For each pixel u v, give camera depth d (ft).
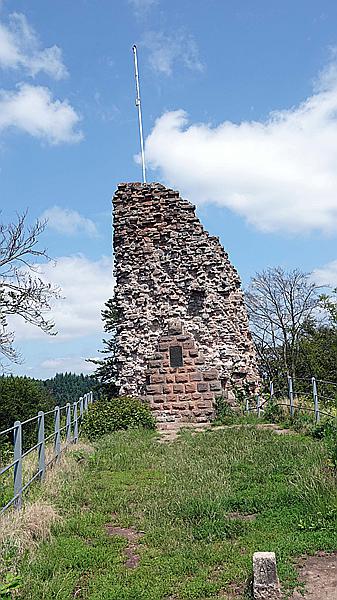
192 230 72.74
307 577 20.71
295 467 34.86
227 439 47.93
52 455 40.63
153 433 57.06
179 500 29.48
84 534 26.04
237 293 78.79
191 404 64.95
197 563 22.41
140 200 74.69
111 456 43.45
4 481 34.47
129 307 71.26
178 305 70.69
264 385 78.54
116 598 19.80
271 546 23.17
